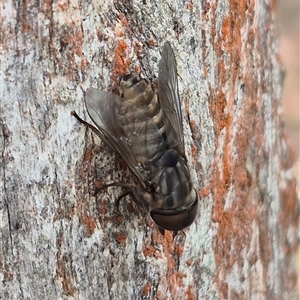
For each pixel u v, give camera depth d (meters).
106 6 0.09
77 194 0.09
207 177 0.10
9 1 0.08
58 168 0.09
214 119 0.10
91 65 0.09
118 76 0.09
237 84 0.10
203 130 0.10
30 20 0.08
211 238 0.10
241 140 0.11
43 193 0.09
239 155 0.11
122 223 0.09
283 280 0.12
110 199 0.09
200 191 0.10
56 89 0.09
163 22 0.09
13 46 0.08
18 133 0.09
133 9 0.09
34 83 0.09
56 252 0.09
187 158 0.10
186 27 0.09
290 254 0.13
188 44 0.09
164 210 0.09
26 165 0.09
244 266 0.11
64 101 0.09
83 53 0.09
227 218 0.10
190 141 0.10
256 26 0.11
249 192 0.11
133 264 0.09
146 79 0.09
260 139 0.11
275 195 0.12
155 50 0.09
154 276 0.09
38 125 0.09
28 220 0.09
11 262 0.09
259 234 0.11
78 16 0.09
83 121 0.09
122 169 0.09
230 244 0.11
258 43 0.11
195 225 0.10
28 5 0.08
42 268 0.09
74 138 0.09
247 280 0.11
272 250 0.12
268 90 0.11
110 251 0.09
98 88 0.09
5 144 0.09
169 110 0.09
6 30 0.08
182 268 0.10
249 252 0.11
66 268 0.09
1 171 0.09
